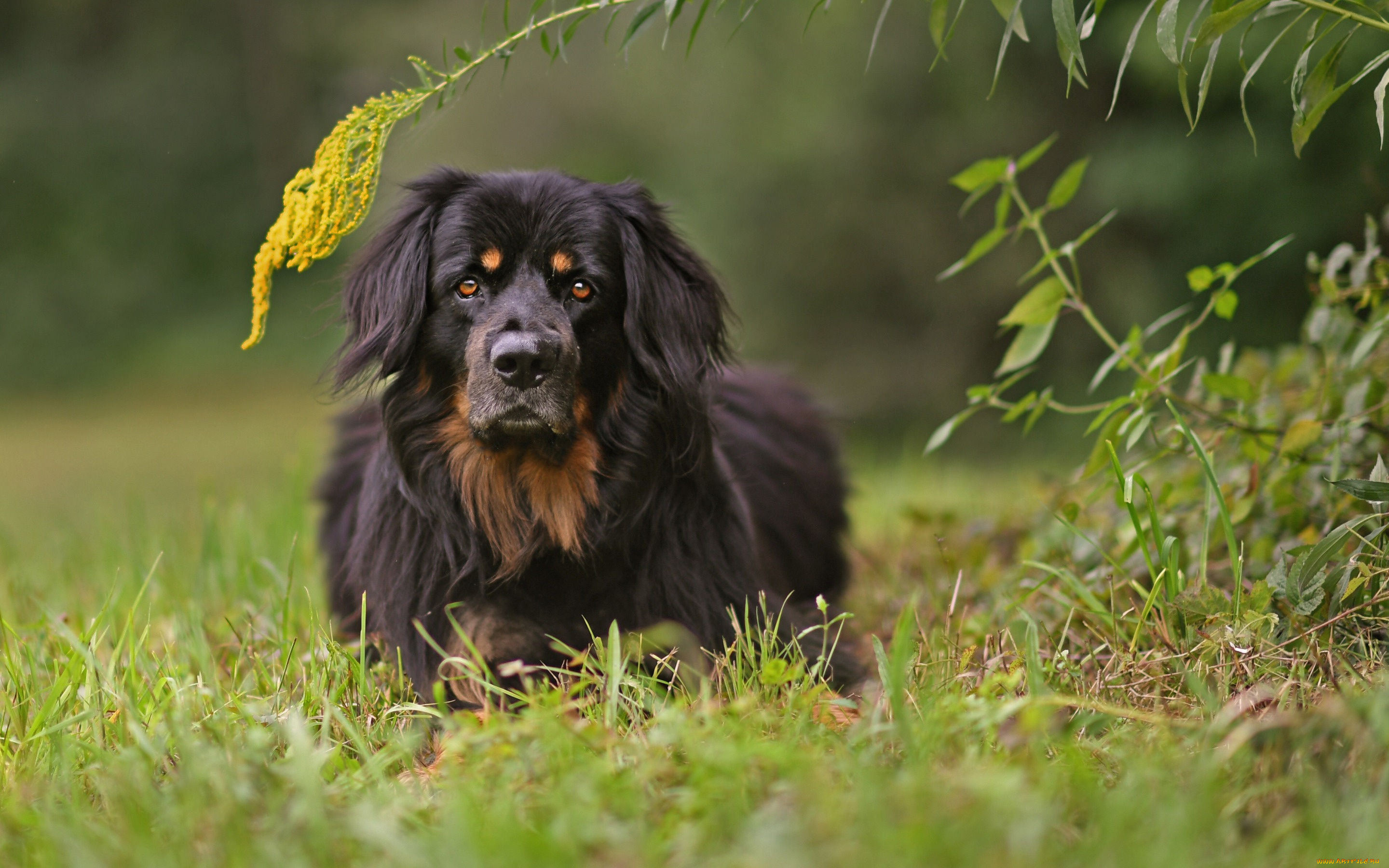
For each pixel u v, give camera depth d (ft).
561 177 15.76
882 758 11.10
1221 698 12.11
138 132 111.24
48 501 48.08
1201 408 17.07
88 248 106.22
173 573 21.84
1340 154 44.11
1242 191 46.32
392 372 15.40
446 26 78.95
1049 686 13.09
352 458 19.74
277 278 107.45
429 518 15.44
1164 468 19.95
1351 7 14.15
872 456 49.90
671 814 9.66
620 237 15.58
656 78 65.41
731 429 19.85
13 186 106.32
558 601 15.44
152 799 10.43
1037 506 23.25
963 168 55.83
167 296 106.52
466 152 72.74
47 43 114.93
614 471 15.37
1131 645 13.50
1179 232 50.31
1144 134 49.60
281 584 19.42
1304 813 9.46
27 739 12.44
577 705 12.78
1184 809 9.16
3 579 22.57
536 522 15.14
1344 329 16.34
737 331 17.65
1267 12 13.24
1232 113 46.85
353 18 102.68
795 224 60.59
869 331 62.08
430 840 9.19
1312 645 12.78
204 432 76.07
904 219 58.23
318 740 12.91
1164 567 13.88
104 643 17.61
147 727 12.61
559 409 14.53
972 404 17.25
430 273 15.34
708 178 62.64
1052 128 53.57
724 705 12.69
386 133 15.15
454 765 10.96
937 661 13.92
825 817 8.93
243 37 112.57
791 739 10.91
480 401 14.52
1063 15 12.35
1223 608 13.46
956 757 10.78
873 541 27.27
